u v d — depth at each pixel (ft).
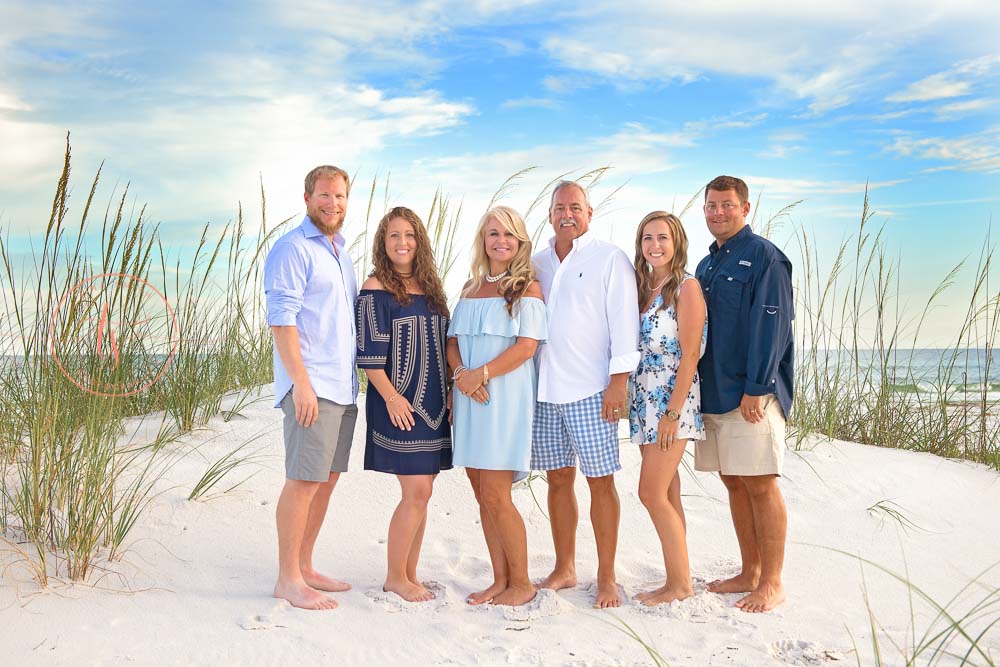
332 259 13.35
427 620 12.32
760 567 13.93
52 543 13.79
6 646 10.62
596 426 13.23
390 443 13.30
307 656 10.94
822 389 24.58
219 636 11.37
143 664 10.44
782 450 13.26
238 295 24.53
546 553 15.88
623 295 13.17
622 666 10.81
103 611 11.89
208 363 22.21
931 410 24.79
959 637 12.09
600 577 13.46
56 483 14.33
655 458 13.15
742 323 13.17
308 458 12.78
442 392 13.58
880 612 13.20
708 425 13.84
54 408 14.40
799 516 17.97
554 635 11.86
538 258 14.15
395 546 13.26
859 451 22.44
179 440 19.61
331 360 13.03
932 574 15.17
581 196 13.56
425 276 13.79
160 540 14.82
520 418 13.09
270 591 13.17
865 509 18.42
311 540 13.73
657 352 13.30
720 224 13.64
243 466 18.47
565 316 13.38
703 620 12.42
